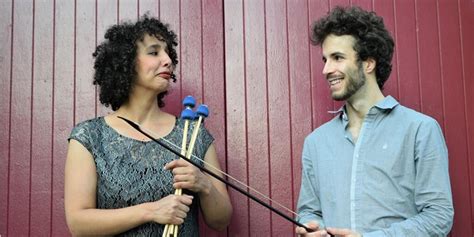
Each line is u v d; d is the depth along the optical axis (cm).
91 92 241
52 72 242
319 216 200
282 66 244
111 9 246
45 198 234
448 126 240
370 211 183
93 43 244
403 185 184
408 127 187
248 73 244
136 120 203
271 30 246
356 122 198
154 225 186
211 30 246
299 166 239
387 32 199
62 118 239
